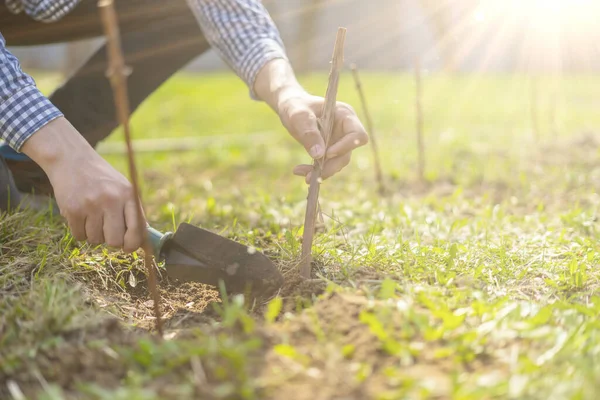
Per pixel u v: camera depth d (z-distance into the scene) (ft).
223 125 20.36
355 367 3.54
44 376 3.67
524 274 5.72
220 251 4.99
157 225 7.70
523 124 18.08
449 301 4.62
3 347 4.00
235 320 4.10
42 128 4.77
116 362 3.69
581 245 6.45
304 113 5.35
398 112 21.90
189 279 5.11
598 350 3.73
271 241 6.92
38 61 44.78
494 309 4.32
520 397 3.23
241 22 6.61
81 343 3.97
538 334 3.84
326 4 40.73
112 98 8.10
